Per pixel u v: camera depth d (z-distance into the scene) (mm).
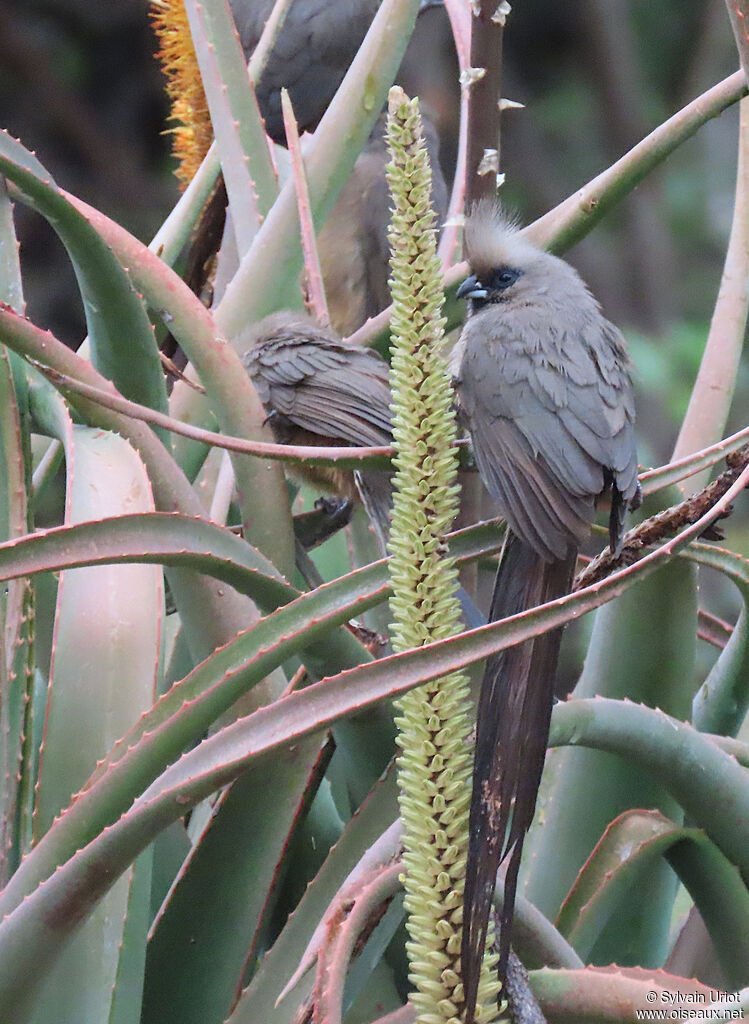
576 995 4184
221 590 5156
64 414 5258
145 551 4203
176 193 23391
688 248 22812
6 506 5320
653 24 24188
